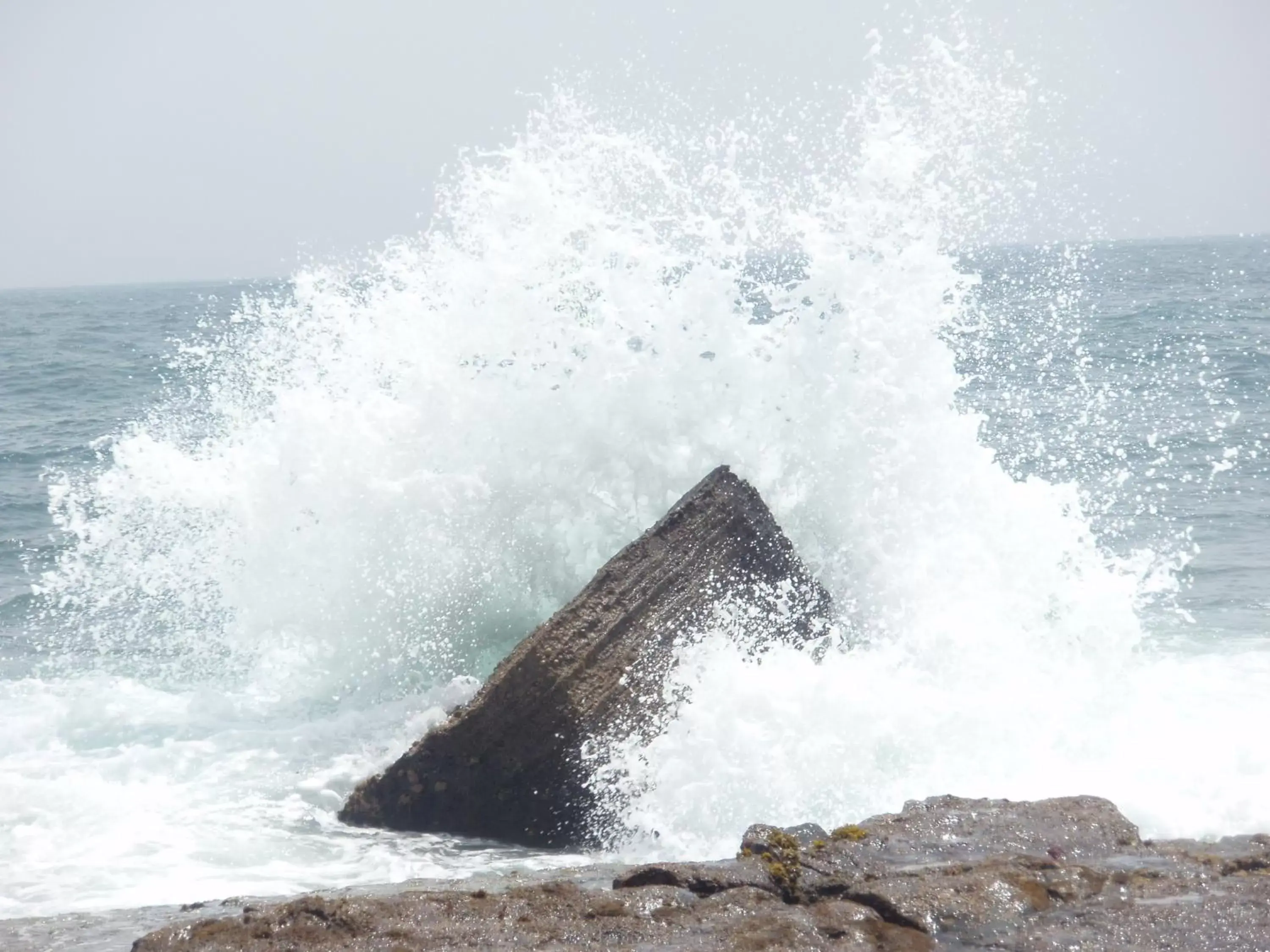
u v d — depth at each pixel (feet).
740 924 35.09
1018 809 42.86
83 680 78.38
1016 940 33.99
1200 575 92.38
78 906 46.93
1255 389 162.50
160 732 68.85
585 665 57.57
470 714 56.44
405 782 56.44
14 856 52.19
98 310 615.98
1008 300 190.60
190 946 35.35
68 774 62.13
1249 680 67.56
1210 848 40.50
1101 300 288.30
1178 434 135.33
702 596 61.52
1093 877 37.45
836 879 37.96
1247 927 33.96
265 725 69.72
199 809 57.88
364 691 73.97
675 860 49.80
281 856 52.44
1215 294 300.40
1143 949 33.19
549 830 55.62
